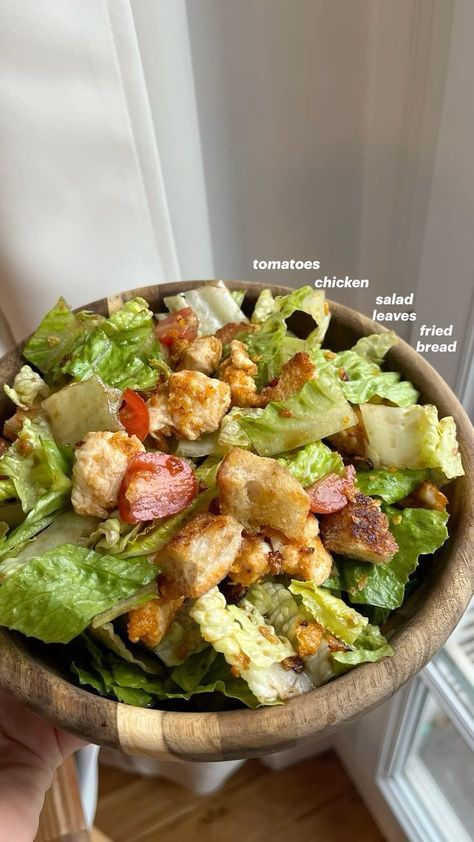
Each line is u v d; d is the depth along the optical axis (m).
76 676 0.24
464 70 0.34
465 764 0.50
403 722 0.49
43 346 0.32
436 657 0.43
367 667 0.22
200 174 0.49
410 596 0.26
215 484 0.27
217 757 0.22
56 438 0.28
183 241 0.52
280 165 0.48
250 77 0.44
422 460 0.27
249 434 0.27
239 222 0.52
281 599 0.25
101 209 0.41
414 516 0.26
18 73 0.35
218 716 0.22
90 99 0.37
